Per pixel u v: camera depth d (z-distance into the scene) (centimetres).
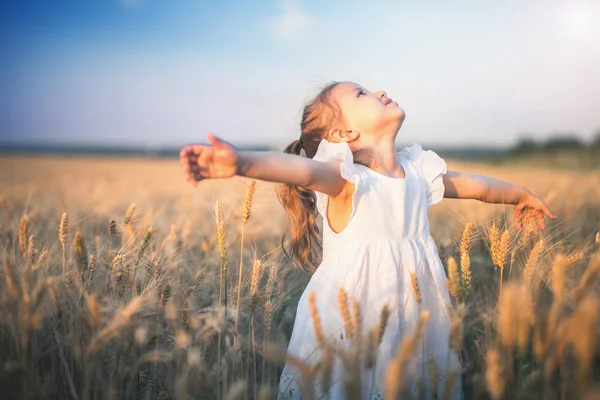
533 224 277
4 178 1065
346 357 163
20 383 234
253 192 246
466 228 234
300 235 304
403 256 248
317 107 276
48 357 268
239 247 400
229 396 181
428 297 252
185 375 206
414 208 258
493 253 231
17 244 299
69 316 241
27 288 213
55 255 282
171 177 1686
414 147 293
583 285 191
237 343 246
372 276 241
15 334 214
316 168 223
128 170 2584
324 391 166
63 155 6438
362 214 245
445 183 291
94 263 248
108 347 232
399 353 155
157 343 244
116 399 216
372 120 258
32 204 470
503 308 182
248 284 265
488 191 293
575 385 172
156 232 339
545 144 3709
